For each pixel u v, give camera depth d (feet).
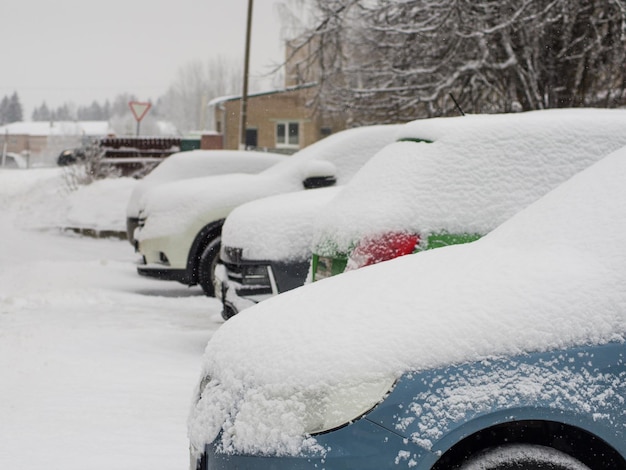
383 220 19.81
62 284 45.03
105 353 27.25
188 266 37.60
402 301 12.18
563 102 57.98
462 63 59.21
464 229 19.74
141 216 40.96
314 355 11.55
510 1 56.95
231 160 51.98
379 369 11.23
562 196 14.49
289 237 27.40
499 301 11.84
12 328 31.63
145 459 16.67
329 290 13.23
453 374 11.16
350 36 67.10
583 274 12.12
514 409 10.93
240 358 12.28
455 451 11.36
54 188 89.04
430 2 62.39
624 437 11.05
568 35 56.80
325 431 11.03
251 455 11.32
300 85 72.64
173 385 22.99
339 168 37.50
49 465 16.31
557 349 11.34
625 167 14.34
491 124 21.01
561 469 10.96
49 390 22.21
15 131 404.98
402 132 22.61
